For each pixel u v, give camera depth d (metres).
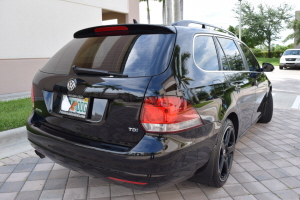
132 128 1.94
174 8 11.26
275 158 3.54
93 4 9.50
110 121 2.02
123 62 2.12
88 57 2.35
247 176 3.04
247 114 3.51
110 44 2.35
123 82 1.99
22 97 7.04
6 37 7.33
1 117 4.61
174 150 1.94
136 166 1.90
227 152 2.82
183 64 2.17
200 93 2.21
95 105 2.09
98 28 2.52
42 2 8.05
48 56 8.43
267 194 2.67
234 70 3.18
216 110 2.40
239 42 3.72
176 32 2.31
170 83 1.98
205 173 2.52
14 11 7.43
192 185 2.83
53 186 2.80
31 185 2.82
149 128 1.91
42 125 2.49
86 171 2.13
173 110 1.94
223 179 2.77
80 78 2.18
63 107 2.31
